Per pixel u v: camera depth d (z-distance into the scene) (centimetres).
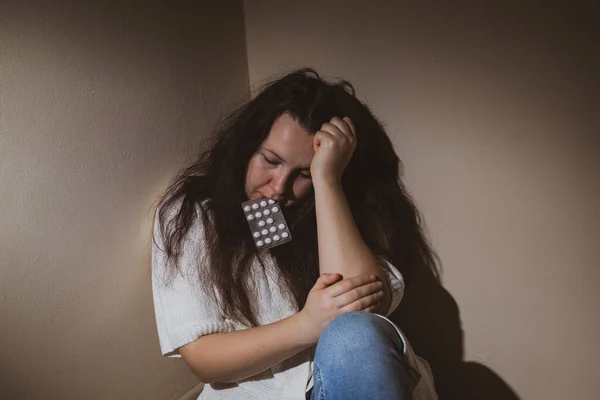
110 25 134
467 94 152
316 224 133
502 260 158
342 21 161
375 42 158
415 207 161
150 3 143
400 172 161
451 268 162
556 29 141
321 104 125
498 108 150
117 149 137
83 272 132
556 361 159
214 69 163
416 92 156
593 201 147
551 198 150
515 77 147
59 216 126
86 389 136
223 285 125
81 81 129
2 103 115
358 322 105
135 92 141
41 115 121
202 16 158
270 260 129
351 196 145
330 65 165
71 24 126
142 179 144
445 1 149
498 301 161
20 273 121
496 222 156
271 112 124
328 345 103
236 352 116
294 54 168
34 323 124
